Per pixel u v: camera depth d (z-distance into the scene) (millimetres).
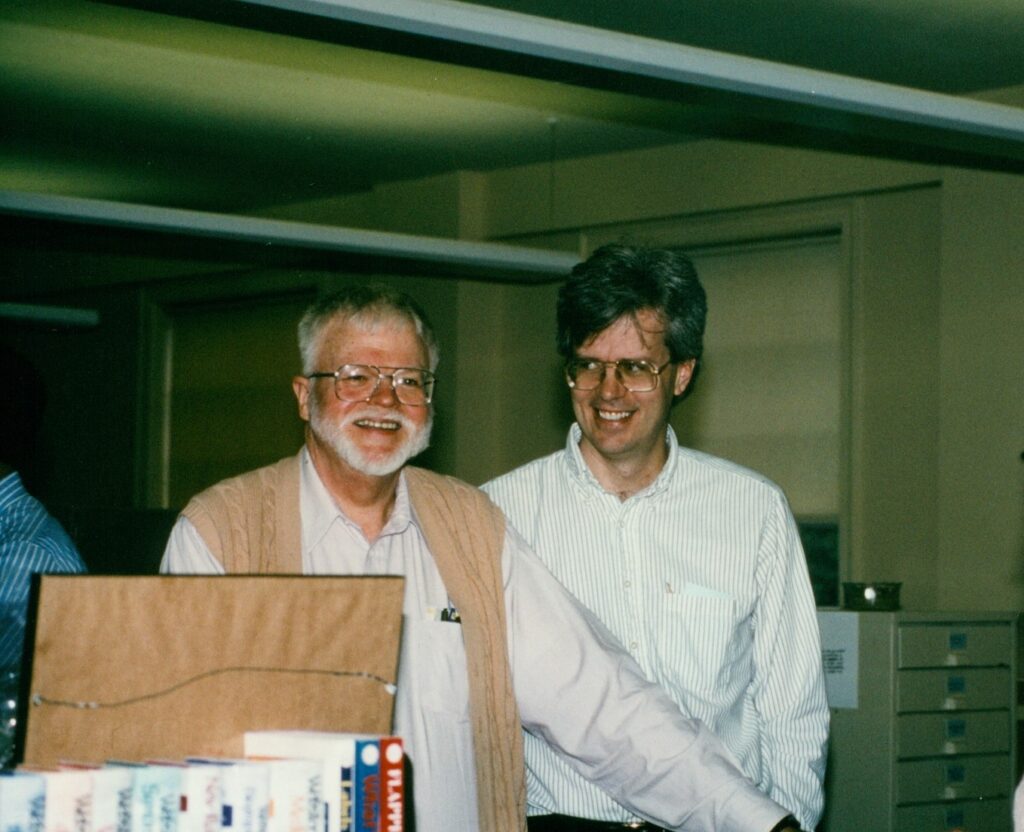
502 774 2209
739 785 2209
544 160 7426
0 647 1808
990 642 4195
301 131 6883
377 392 2193
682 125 6625
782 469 6727
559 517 2691
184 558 2141
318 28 3111
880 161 6309
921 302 6238
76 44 5535
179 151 7324
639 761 2242
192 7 3064
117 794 1325
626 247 2613
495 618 2250
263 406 8984
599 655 2305
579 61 3125
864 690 4012
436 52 3180
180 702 1484
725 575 2645
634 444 2568
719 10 4941
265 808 1396
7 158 7543
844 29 5148
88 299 9977
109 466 9797
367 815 1468
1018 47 5340
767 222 6703
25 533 2729
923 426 6211
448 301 7758
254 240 5586
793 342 6723
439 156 7371
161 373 9539
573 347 2590
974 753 4141
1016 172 5836
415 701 2209
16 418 2846
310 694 1559
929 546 6164
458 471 7652
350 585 1581
